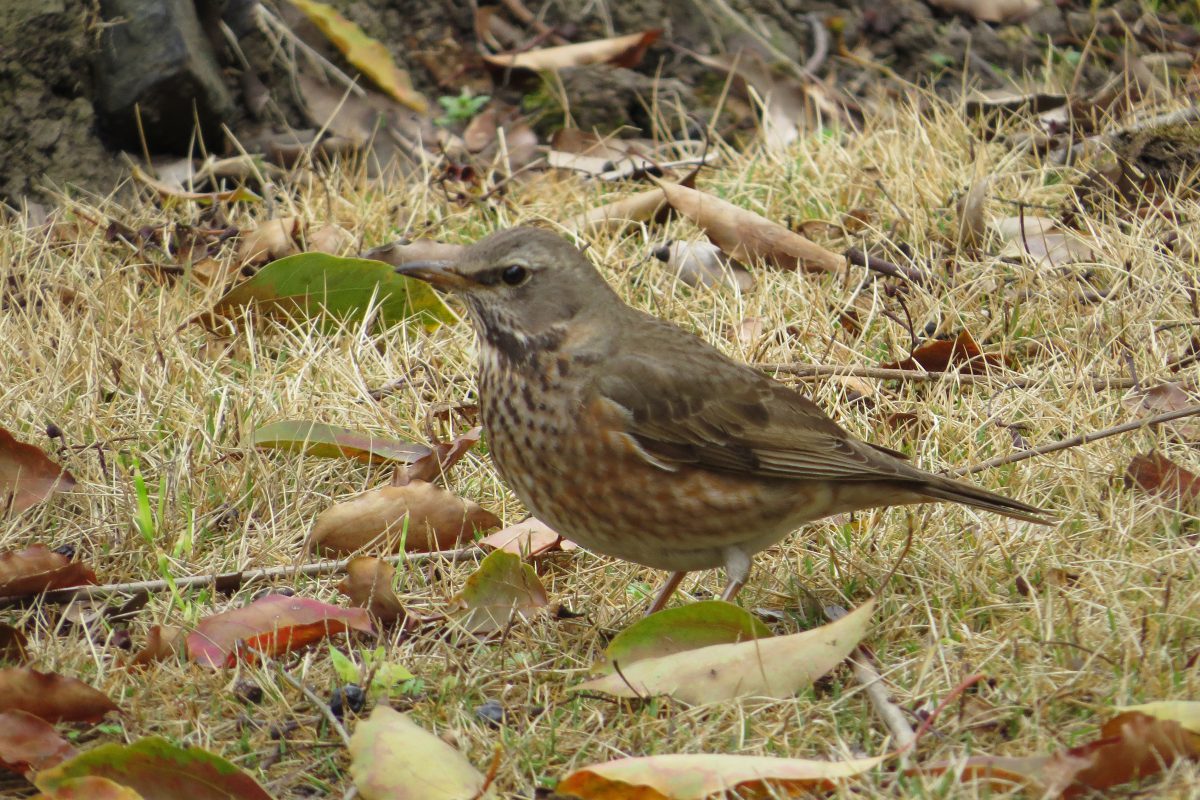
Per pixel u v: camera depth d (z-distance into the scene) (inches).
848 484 326.6
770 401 330.0
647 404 316.2
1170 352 425.7
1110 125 545.3
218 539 365.4
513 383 324.2
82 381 417.7
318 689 305.3
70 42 537.3
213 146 569.6
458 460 393.4
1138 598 317.4
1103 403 401.1
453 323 464.4
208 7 581.3
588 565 363.9
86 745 285.6
